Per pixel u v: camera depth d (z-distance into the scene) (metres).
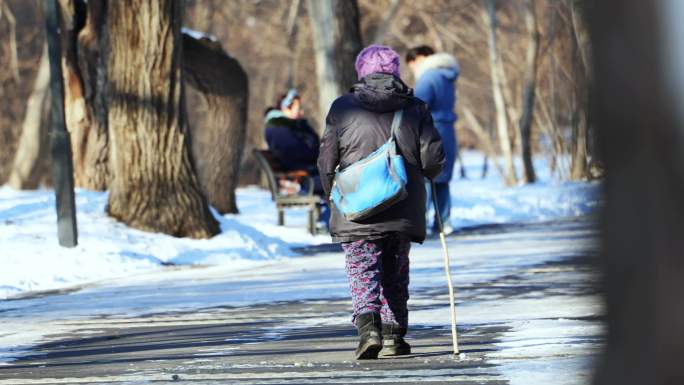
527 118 89.81
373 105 17.66
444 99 46.19
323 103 59.31
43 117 101.19
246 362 17.94
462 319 22.28
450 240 44.66
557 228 49.00
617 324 4.58
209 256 39.72
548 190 67.06
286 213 58.66
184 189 41.91
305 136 49.84
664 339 4.42
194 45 57.16
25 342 21.91
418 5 124.00
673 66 4.26
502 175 93.06
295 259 39.94
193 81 58.09
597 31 4.51
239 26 138.62
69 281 34.84
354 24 59.53
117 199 41.88
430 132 17.72
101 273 36.03
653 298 4.45
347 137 17.62
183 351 19.66
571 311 22.50
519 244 41.47
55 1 37.94
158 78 42.16
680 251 4.39
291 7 129.75
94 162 56.69
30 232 38.78
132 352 19.86
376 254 17.58
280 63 138.62
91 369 17.91
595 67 4.55
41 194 54.12
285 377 16.23
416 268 33.97
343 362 17.42
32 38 129.50
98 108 56.81
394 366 16.78
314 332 21.56
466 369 16.06
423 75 45.69
